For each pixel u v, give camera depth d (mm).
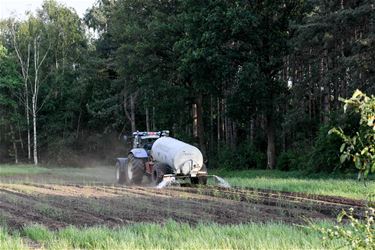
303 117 53531
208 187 35656
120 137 96875
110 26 82812
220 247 15406
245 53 60281
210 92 60875
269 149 62719
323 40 48312
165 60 67750
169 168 38375
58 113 100125
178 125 79562
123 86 88875
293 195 30234
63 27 100000
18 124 98625
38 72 97812
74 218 22734
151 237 17219
